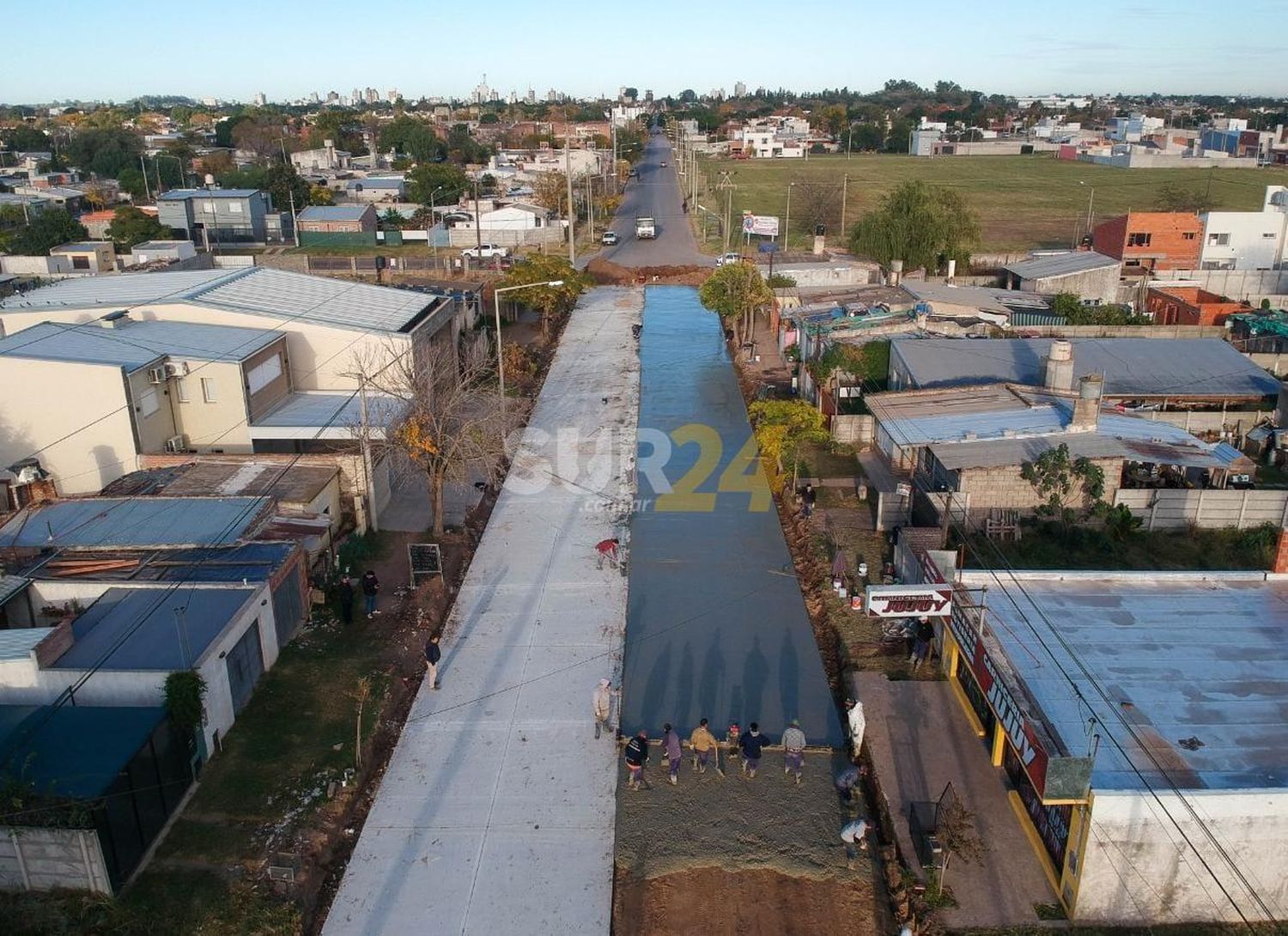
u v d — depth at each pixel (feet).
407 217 358.84
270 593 78.43
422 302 148.97
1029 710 56.49
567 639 84.69
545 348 187.62
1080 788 50.75
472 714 74.13
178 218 312.91
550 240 317.63
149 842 58.75
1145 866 51.83
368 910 55.83
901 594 68.74
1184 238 231.30
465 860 59.47
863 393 136.05
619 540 104.12
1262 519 101.96
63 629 67.15
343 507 102.94
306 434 111.55
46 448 104.78
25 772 55.42
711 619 87.92
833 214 355.56
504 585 94.32
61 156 513.45
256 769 66.23
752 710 74.28
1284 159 541.34
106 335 114.42
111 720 60.39
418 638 84.17
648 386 162.40
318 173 452.76
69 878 54.13
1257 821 50.52
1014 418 106.93
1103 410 112.27
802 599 91.71
